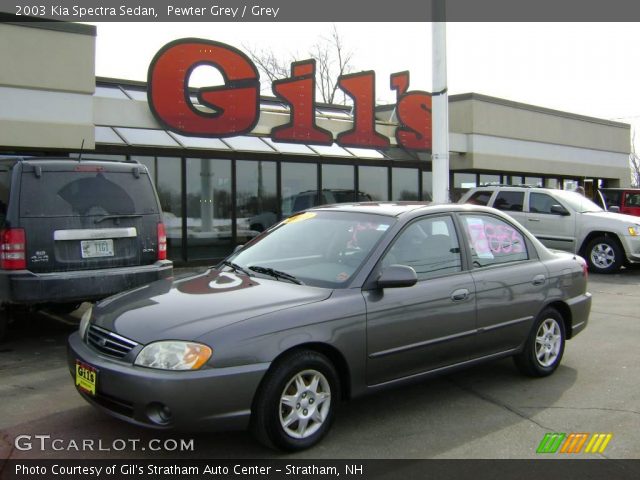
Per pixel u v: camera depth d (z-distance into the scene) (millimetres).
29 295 5891
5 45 9148
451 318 4547
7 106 9219
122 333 3693
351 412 4523
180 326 3592
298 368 3719
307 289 4129
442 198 10133
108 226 6465
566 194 13438
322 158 14477
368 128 13648
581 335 7070
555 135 19516
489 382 5277
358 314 4016
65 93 9703
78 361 3850
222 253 12914
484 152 17062
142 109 10742
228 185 12969
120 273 6387
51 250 6086
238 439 3986
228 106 11344
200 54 10969
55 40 9562
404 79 14633
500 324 4930
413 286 4395
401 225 4547
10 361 5895
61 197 6188
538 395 4945
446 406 4672
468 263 4840
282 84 12250
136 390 3422
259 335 3592
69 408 4578
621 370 5660
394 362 4227
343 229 4719
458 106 16984
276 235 5109
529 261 5367
